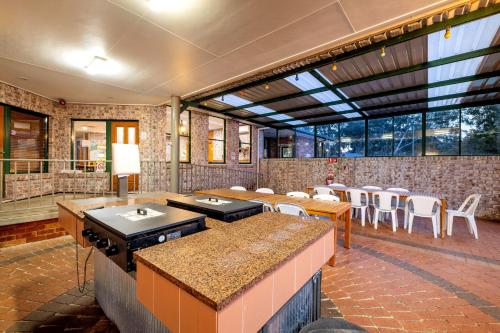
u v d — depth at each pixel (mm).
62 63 3986
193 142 8086
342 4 2498
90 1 2439
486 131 6637
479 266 3193
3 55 3705
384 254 3586
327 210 3324
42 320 2064
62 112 6500
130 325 1620
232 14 2654
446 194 6734
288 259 957
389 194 4852
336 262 3299
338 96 6211
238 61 3902
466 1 2424
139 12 2615
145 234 1127
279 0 2426
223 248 1013
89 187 6609
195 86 5176
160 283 833
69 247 3750
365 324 2066
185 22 2803
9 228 3744
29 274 2881
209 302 630
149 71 4324
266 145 11805
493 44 3633
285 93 6223
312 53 3633
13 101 5164
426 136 7484
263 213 1752
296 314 1226
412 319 2133
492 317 2162
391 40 3211
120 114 6828
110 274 1908
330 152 9680
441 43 3645
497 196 6078
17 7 2531
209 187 8609
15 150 5352
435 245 3994
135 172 2605
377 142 8508
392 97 6523
